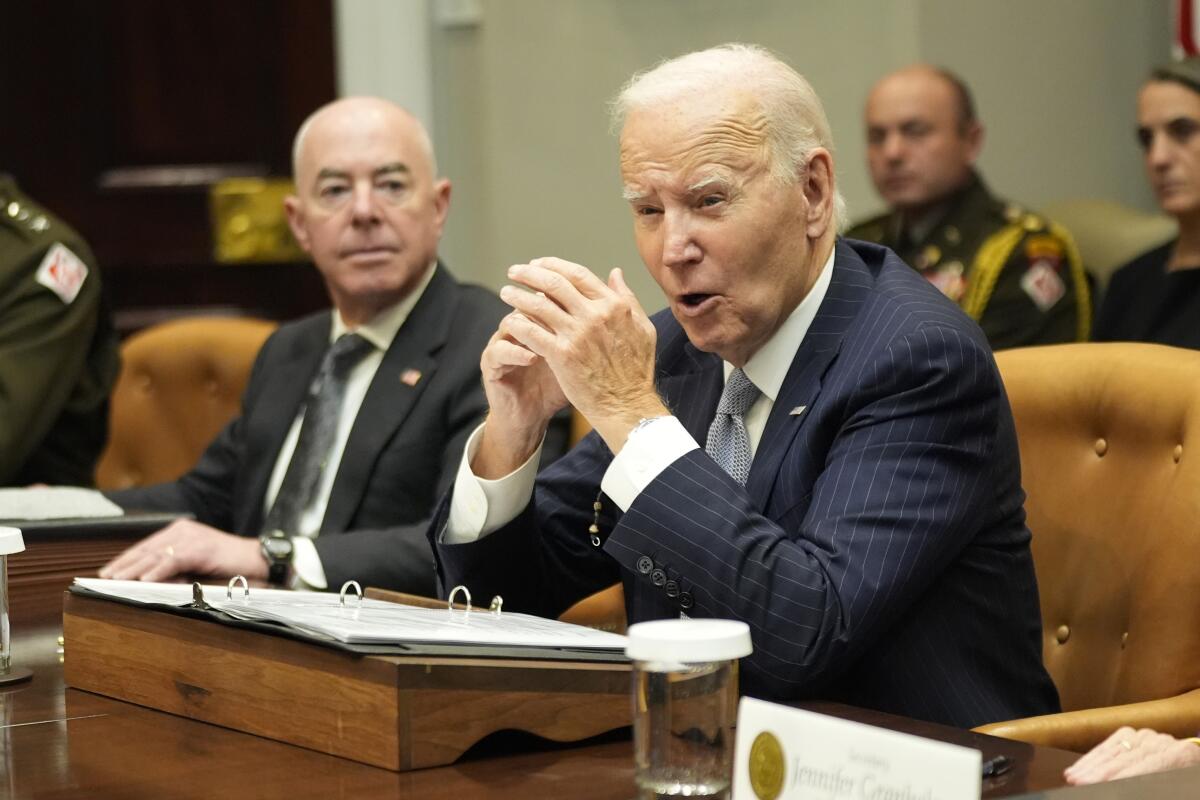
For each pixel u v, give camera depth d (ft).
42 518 10.95
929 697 7.98
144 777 6.01
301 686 6.39
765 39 20.57
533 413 8.59
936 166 18.53
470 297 13.09
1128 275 16.96
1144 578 8.91
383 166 12.85
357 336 13.01
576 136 21.48
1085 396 9.52
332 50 22.45
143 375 17.26
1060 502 9.55
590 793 5.68
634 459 7.77
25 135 22.43
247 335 16.83
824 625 7.43
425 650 6.20
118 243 22.62
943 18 20.68
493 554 8.80
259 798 5.66
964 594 8.18
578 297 7.91
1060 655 9.46
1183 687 8.58
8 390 14.60
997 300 18.16
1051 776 5.90
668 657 5.19
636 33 21.04
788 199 8.20
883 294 8.46
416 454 12.43
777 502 8.21
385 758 6.01
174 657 7.06
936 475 7.84
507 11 21.84
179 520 11.11
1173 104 16.01
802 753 4.87
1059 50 21.74
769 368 8.55
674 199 8.13
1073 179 21.99
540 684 6.25
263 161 22.65
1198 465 8.72
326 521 12.43
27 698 7.52
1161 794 5.24
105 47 22.47
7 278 14.90
